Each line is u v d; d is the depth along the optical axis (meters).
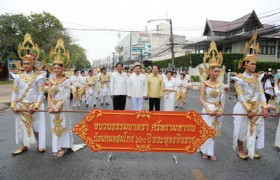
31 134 5.22
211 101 5.04
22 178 4.07
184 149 4.68
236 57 25.69
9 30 32.84
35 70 5.29
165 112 4.61
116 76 8.25
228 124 8.63
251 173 4.36
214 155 5.32
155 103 8.47
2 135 6.80
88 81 12.92
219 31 30.92
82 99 14.83
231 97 18.84
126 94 8.41
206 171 4.42
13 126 7.93
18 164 4.67
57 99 5.04
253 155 4.93
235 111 5.26
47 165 4.63
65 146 5.20
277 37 27.53
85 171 4.37
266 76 14.94
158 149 4.66
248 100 5.04
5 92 19.05
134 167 4.57
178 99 13.02
